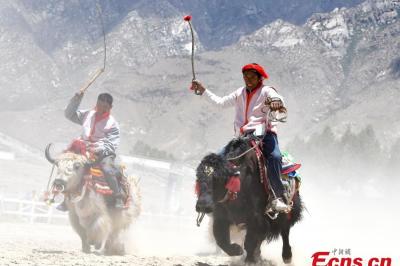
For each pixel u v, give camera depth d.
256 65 24.69
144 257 29.02
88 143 30.55
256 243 24.36
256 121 24.77
